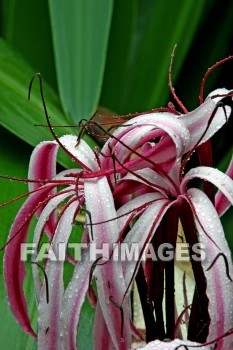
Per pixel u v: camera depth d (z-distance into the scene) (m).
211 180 0.55
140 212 0.57
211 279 0.53
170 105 0.62
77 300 0.56
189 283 0.79
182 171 0.57
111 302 0.55
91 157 0.59
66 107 0.91
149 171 0.57
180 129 0.56
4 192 0.82
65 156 0.86
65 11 0.96
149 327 0.59
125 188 0.57
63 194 0.59
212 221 0.55
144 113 0.61
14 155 0.87
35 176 0.62
